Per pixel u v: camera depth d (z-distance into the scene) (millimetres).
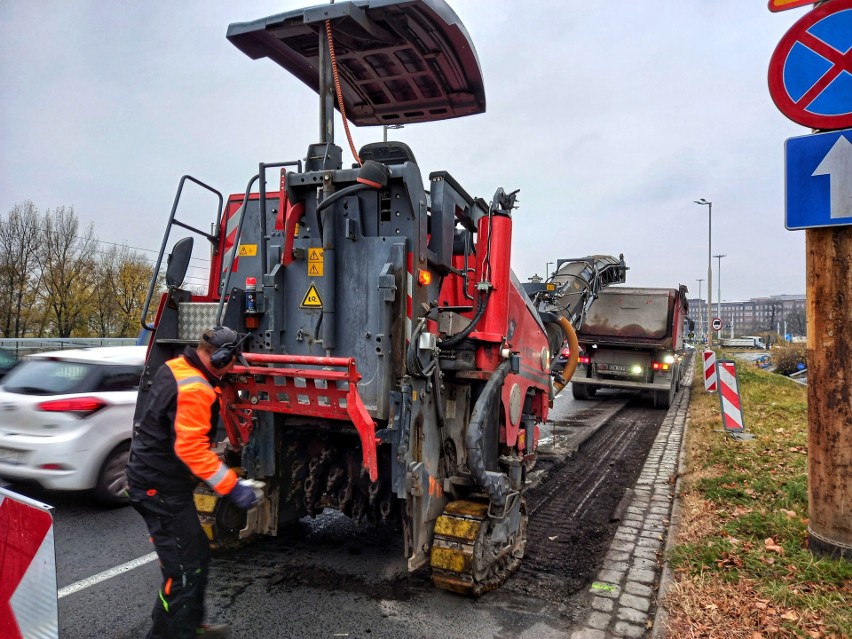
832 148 3963
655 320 13508
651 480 6902
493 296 4395
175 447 2867
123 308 37656
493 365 4449
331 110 4355
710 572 3971
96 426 5562
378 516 4371
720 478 6164
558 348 7773
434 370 3904
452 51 4711
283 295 4215
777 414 10633
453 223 4738
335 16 4035
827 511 4051
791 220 4145
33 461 5379
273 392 3850
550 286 7902
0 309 34000
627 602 3811
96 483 5562
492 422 4434
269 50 4691
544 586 4094
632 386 13727
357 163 4191
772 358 48500
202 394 2922
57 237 35688
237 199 4852
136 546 4785
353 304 3939
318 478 4414
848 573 3756
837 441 4008
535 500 6273
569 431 10250
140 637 3396
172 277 4332
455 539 3736
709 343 38000
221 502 4176
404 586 4047
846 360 3973
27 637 2373
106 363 5996
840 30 3920
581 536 5164
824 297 4062
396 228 3920
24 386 5789
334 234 4000
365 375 3867
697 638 3209
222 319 3977
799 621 3293
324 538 4934
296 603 3781
